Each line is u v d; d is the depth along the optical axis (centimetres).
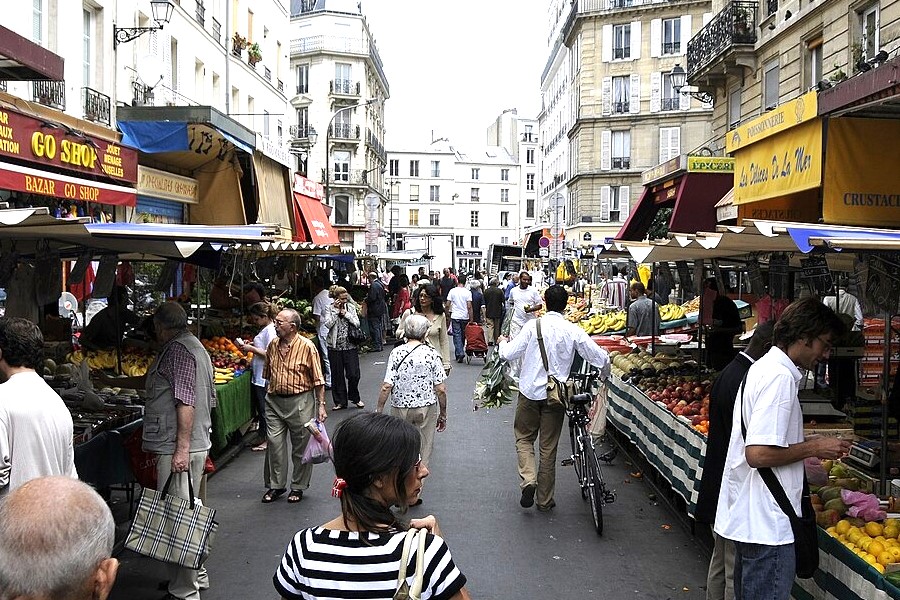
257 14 2923
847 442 393
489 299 2336
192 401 566
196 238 586
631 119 4956
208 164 1667
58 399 420
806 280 601
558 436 794
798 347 404
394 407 820
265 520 769
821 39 1945
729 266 1026
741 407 409
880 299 479
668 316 1596
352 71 6538
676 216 1335
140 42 1838
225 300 1569
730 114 2577
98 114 1566
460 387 1641
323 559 251
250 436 1124
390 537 253
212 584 604
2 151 1009
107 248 707
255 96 2902
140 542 529
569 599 580
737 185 865
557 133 6525
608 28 5003
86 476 631
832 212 682
